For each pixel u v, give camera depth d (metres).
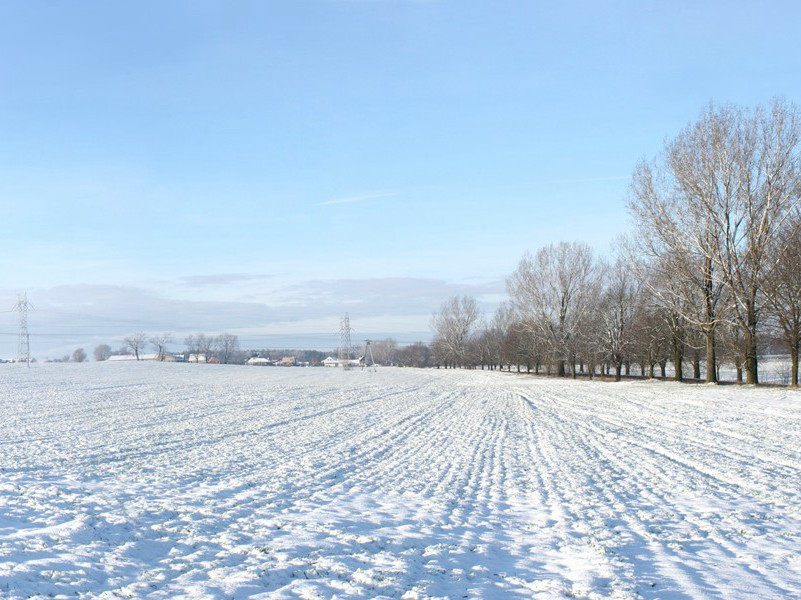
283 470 15.41
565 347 76.06
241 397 43.44
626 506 11.72
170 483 13.04
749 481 13.75
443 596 6.54
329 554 8.02
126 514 9.63
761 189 36.44
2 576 6.29
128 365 98.69
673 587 7.08
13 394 42.28
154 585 6.51
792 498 12.05
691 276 40.81
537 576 7.51
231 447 19.66
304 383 66.94
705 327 42.22
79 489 11.67
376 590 6.65
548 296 76.38
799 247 34.88
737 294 37.91
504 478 14.91
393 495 12.73
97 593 6.14
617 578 7.35
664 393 40.88
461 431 25.67
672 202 40.12
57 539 7.94
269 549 8.10
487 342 134.12
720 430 22.66
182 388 52.34
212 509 10.50
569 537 9.45
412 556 8.14
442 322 147.50
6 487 11.54
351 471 15.73
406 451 19.80
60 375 68.31
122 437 21.34
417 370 130.38
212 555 7.77
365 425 27.47
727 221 37.88
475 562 8.06
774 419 24.64
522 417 31.81
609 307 67.06
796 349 36.38
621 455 18.28
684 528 10.01
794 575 7.57
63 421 26.47
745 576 7.52
